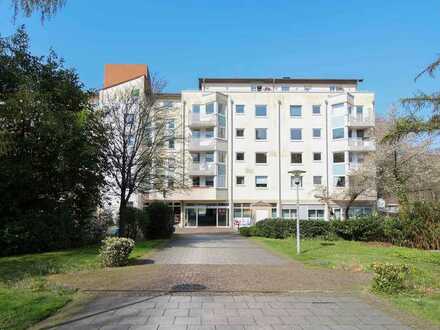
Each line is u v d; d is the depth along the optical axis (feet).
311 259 48.65
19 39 60.95
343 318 23.07
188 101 175.73
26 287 30.81
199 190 170.30
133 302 26.66
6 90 58.80
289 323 22.11
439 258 50.85
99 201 71.46
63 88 64.28
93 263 42.73
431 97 43.62
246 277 35.70
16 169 55.42
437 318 22.94
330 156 174.81
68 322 22.22
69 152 60.49
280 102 177.58
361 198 160.45
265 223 91.04
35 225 56.29
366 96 175.63
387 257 50.83
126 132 80.43
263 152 175.83
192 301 26.94
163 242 75.00
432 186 115.24
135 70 190.80
